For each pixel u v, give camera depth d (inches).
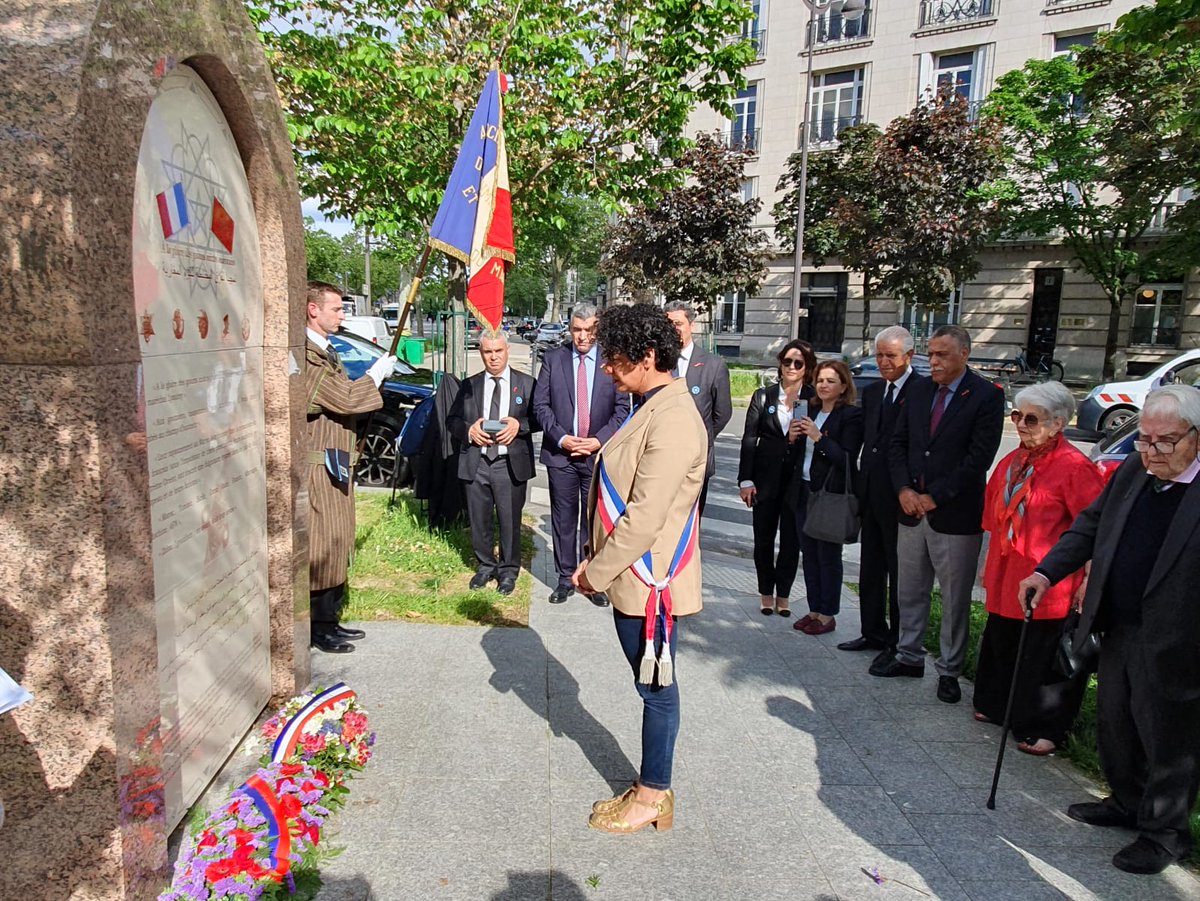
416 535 265.3
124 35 80.0
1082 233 897.5
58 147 71.1
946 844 118.3
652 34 302.2
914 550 172.9
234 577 123.3
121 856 81.6
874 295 858.8
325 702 131.7
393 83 277.9
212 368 113.1
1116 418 565.9
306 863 105.5
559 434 208.8
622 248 820.0
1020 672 146.4
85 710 78.7
